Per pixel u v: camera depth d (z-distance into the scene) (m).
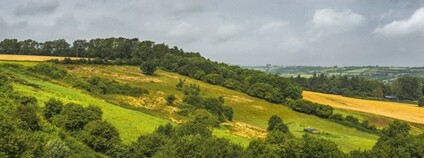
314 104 141.00
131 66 174.75
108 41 194.25
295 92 157.25
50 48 185.50
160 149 55.88
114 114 75.88
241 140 82.69
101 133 56.88
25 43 180.00
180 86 150.00
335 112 142.88
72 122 58.78
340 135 112.81
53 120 59.91
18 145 40.16
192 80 169.38
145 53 193.50
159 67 179.75
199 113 97.31
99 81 121.25
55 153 44.78
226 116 117.69
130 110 90.00
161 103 118.38
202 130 66.88
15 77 92.31
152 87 143.75
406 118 145.62
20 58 150.62
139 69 171.25
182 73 178.75
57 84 105.12
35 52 180.25
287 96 156.38
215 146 54.97
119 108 85.56
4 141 39.19
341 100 171.50
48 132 54.72
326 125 129.38
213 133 82.62
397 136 79.25
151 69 164.25
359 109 154.50
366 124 130.25
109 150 56.25
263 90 153.25
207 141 56.44
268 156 59.94
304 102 142.25
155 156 52.62
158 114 99.56
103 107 80.06
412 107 168.00
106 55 189.88
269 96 150.25
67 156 46.00
